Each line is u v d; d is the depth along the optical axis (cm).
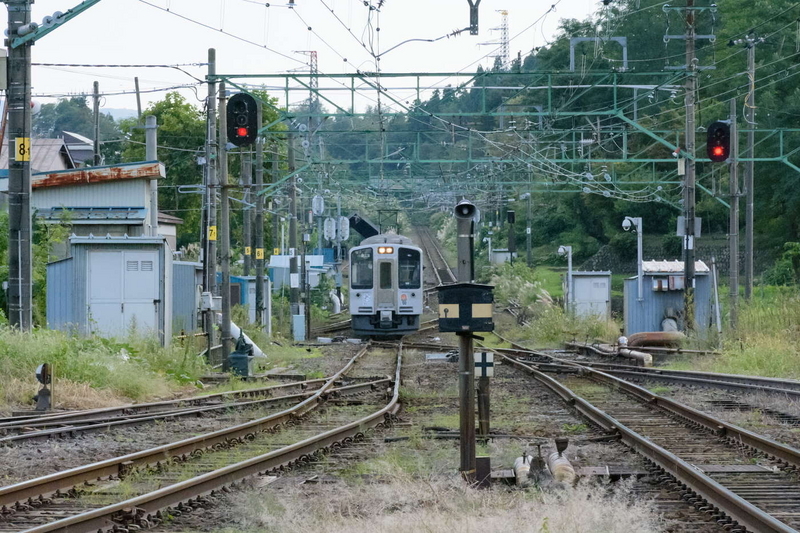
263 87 10206
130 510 3189
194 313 12256
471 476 3812
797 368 8625
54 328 9662
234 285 14088
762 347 9294
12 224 7506
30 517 3256
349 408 6931
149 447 4866
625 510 3131
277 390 7944
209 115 10688
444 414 6438
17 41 7362
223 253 9562
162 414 6050
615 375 9350
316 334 16488
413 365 10619
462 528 2919
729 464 4397
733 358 9244
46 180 14275
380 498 3509
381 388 8250
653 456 4462
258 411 6594
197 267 14362
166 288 9906
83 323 9719
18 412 5947
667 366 10200
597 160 12912
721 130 9581
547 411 6569
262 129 10594
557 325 14450
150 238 9762
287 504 3347
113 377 7125
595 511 3050
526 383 8600
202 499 3566
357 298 14875
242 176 14025
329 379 8662
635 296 13088
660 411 6444
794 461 4319
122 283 9788
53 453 4600
